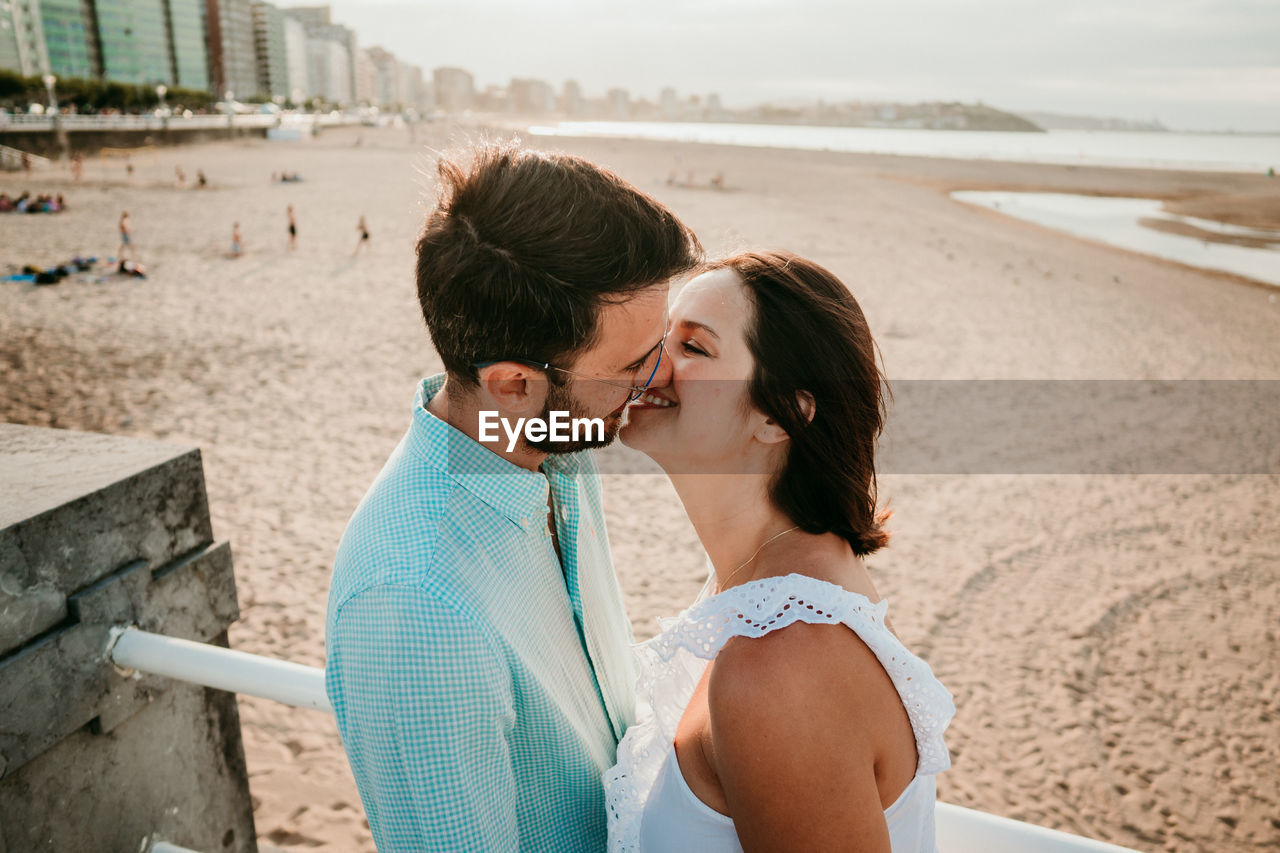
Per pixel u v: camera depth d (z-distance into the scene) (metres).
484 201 0.90
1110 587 6.83
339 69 180.75
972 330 16.22
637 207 0.93
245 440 8.82
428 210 0.99
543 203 0.89
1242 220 44.28
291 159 55.12
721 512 1.08
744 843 0.95
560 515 1.15
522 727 1.02
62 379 10.41
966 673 5.57
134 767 1.60
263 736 4.29
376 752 0.90
